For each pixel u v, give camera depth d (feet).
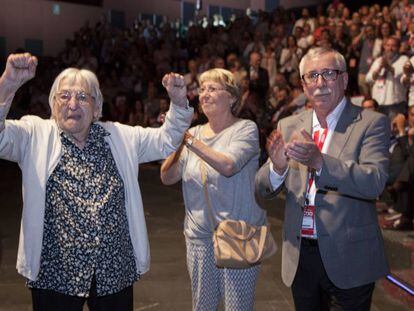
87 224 6.50
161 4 59.21
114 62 45.52
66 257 6.47
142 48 45.39
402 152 16.74
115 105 38.40
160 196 25.43
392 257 14.16
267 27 39.09
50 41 54.75
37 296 6.63
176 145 7.15
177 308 12.12
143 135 7.18
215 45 39.96
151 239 17.92
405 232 15.21
